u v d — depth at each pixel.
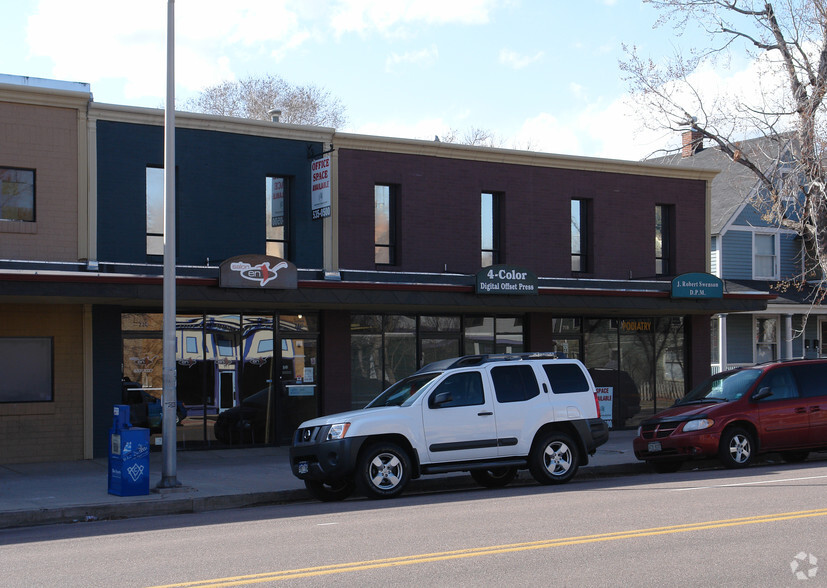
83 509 12.52
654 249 24.77
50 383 17.86
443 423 13.60
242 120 19.52
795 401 16.69
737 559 7.80
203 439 19.27
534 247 22.91
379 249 21.19
